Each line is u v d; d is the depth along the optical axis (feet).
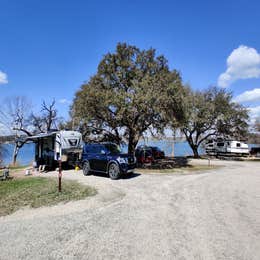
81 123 70.28
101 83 72.08
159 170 60.80
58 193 32.76
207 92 109.81
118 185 38.58
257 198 29.50
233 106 110.83
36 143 68.44
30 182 43.27
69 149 59.77
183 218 21.45
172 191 33.91
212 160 101.76
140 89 62.49
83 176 49.06
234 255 14.26
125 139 76.33
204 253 14.53
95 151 49.52
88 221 20.97
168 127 68.13
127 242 16.22
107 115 68.13
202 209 24.45
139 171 57.77
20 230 19.20
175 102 65.05
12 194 34.55
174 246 15.53
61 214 23.72
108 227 19.27
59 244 16.08
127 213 23.21
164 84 64.23
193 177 48.75
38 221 21.65
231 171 61.11
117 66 73.41
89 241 16.49
